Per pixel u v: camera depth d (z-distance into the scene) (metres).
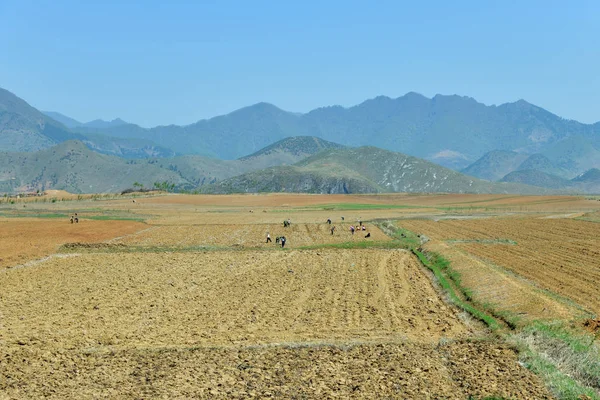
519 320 34.41
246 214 137.25
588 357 27.44
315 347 30.14
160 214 135.75
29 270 54.28
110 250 69.62
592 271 50.44
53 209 148.75
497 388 23.89
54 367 27.09
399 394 23.30
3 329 33.66
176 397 23.14
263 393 23.55
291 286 47.19
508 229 92.12
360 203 194.75
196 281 49.34
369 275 52.47
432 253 63.53
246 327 34.47
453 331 33.50
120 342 31.36
